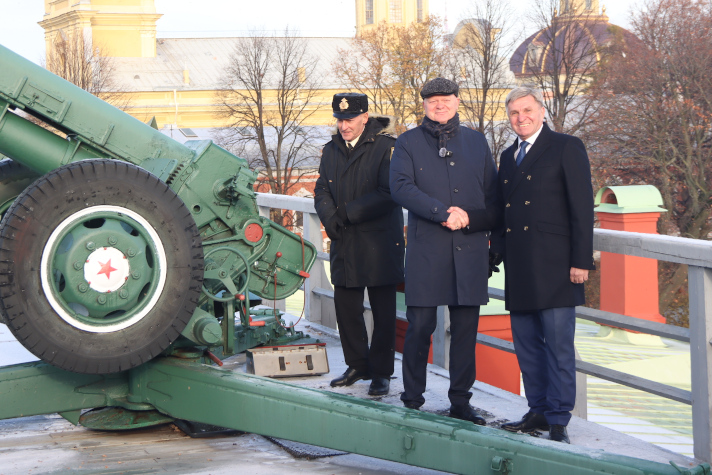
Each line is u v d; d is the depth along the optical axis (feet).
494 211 12.64
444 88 12.64
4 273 10.02
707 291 10.68
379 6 351.87
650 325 11.75
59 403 12.00
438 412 13.42
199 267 11.23
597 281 79.51
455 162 12.70
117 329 10.71
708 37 107.34
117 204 10.67
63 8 260.42
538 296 11.64
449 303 12.74
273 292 14.76
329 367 16.66
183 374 11.89
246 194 13.48
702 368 10.78
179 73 243.60
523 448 9.09
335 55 246.06
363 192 14.47
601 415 22.41
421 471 10.84
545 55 143.43
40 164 12.45
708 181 103.24
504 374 20.17
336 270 14.84
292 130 175.11
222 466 10.81
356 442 10.37
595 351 29.45
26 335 10.19
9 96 11.94
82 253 10.43
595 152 112.16
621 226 29.09
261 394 11.13
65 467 10.70
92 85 180.14
